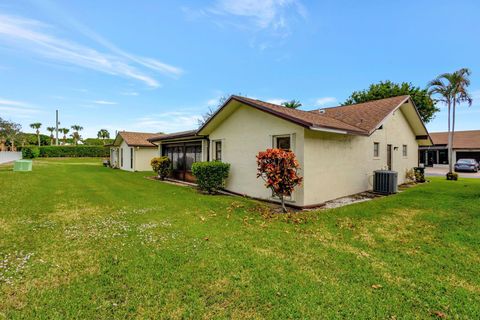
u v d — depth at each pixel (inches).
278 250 161.9
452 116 598.5
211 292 113.9
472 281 125.2
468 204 298.2
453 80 570.9
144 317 97.4
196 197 346.0
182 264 140.3
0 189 375.9
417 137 599.8
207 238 181.6
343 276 129.1
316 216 248.1
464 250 163.8
